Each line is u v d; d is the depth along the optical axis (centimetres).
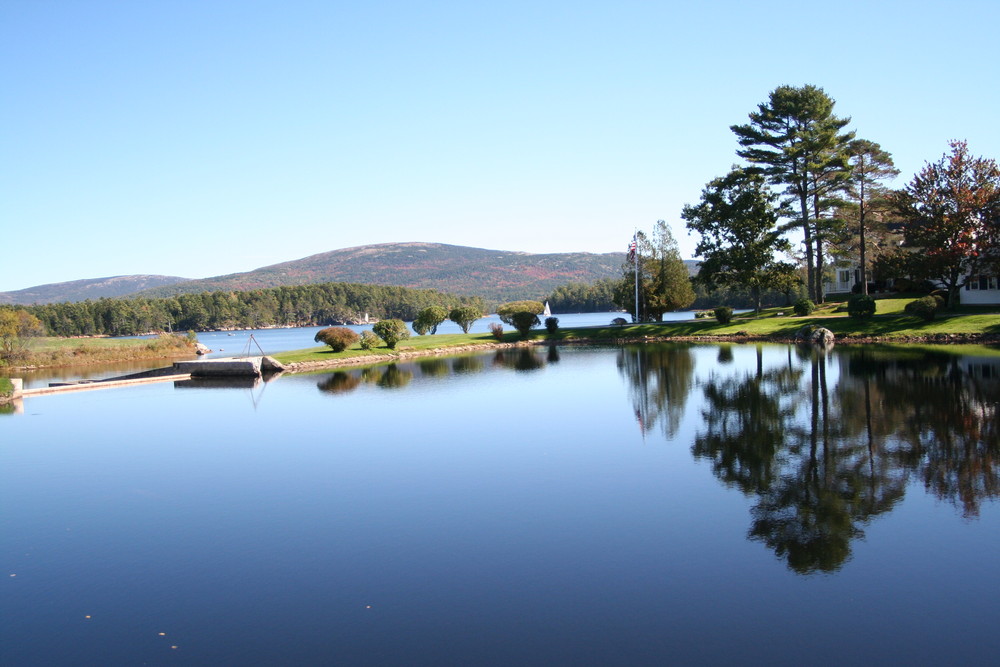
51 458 1873
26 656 802
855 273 6356
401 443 1861
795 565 973
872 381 2572
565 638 796
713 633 798
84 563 1084
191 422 2403
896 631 792
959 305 4988
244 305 16875
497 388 2927
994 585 895
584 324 10238
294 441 1959
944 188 4528
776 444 1658
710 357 3875
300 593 942
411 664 752
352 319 18088
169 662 777
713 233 6097
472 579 964
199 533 1202
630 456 1609
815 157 5538
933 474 1366
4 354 5994
